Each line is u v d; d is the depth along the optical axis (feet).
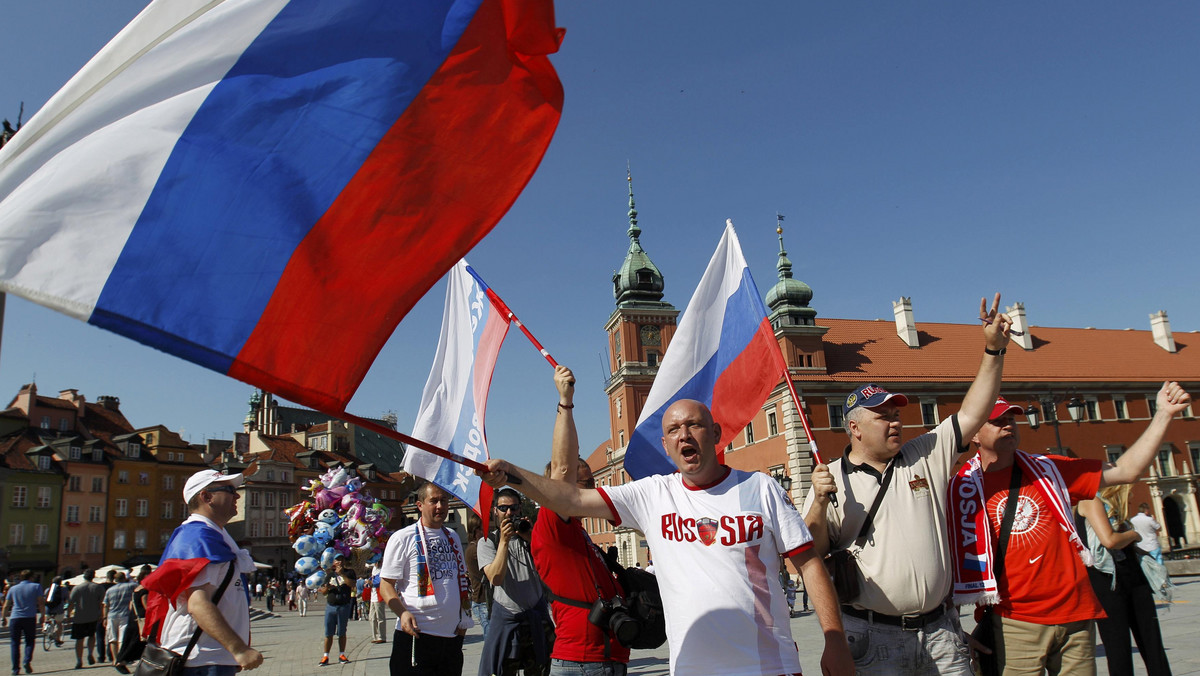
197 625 14.11
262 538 247.09
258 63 10.41
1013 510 15.72
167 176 9.62
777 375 17.71
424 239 10.91
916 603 13.43
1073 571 15.30
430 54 11.19
